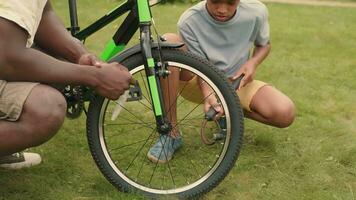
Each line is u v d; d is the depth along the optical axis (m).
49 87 2.47
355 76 5.01
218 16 3.13
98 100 2.81
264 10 3.29
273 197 2.96
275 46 6.12
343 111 4.16
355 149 3.46
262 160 3.36
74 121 3.80
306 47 6.14
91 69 2.49
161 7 8.38
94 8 8.26
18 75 2.37
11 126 2.43
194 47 3.24
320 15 8.52
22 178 3.07
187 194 2.87
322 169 3.25
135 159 3.33
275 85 4.71
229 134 2.81
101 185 3.00
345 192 3.02
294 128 3.78
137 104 4.07
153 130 3.63
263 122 3.41
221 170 2.85
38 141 2.48
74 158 3.32
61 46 2.80
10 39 2.29
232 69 3.29
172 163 3.29
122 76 2.55
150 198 2.88
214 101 2.89
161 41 2.79
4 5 2.27
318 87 4.68
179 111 3.97
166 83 3.10
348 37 6.80
